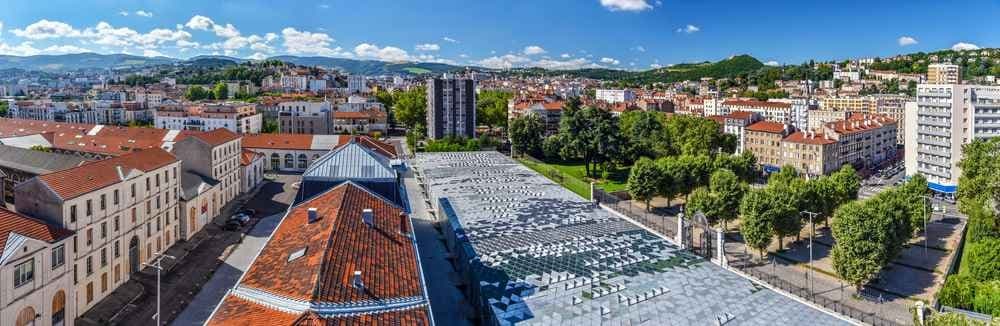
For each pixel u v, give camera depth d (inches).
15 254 2289.6
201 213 4411.9
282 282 1748.3
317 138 7199.8
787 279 3725.4
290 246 2106.3
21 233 2393.0
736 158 6235.2
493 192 4370.1
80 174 2987.2
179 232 4065.0
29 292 2379.4
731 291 2433.6
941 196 6978.4
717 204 4648.1
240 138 5654.5
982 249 3516.2
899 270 3964.1
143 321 2851.9
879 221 3447.3
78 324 2790.4
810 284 3646.7
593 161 7278.5
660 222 5128.0
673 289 2448.3
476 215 3671.3
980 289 3102.9
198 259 3737.7
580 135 7037.4
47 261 2497.5
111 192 3142.2
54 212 2701.8
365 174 3161.9
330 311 1530.5
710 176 5472.4
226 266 3619.6
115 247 3198.8
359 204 2645.2
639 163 5625.0
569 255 2883.9
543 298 2346.2
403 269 2026.3
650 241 3129.9
